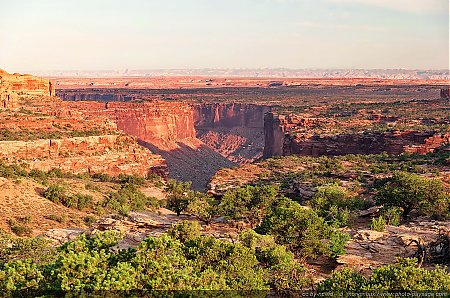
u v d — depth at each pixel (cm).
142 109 18750
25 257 3309
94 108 18112
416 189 5741
